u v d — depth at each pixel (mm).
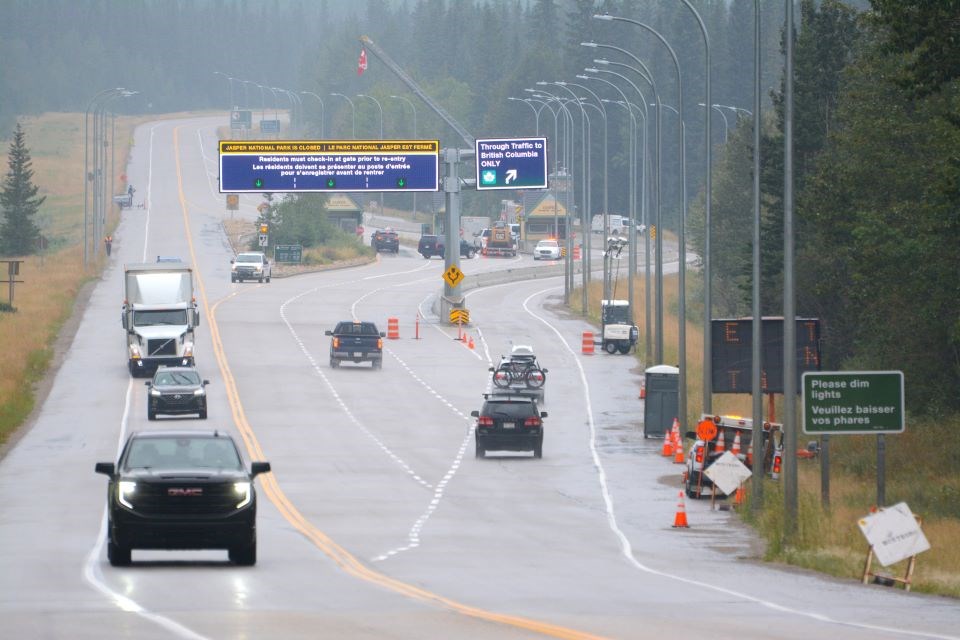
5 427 195000
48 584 75062
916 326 168875
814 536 105500
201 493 79312
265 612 62281
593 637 54875
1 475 158875
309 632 55594
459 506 136625
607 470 168625
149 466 81625
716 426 152875
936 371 174250
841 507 127938
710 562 97250
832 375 107562
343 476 159500
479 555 98812
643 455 183000
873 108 174750
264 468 84188
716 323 182375
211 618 59781
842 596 75438
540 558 97250
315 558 93438
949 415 176875
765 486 144250
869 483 158375
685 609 66562
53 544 102875
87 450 179250
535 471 166875
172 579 77000
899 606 70312
